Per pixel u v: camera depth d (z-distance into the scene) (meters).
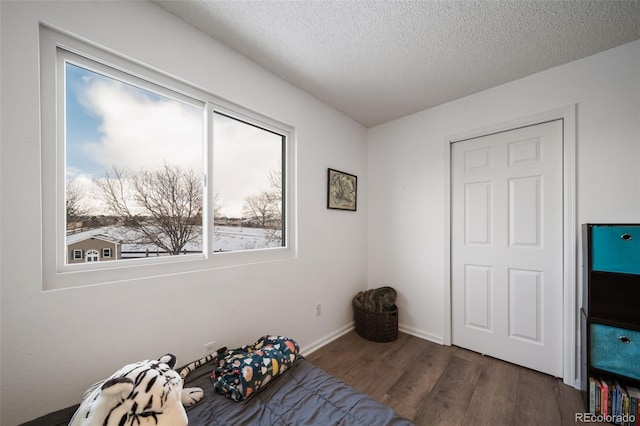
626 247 1.38
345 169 2.61
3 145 0.92
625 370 1.34
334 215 2.46
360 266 2.81
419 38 1.54
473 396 1.59
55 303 1.01
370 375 1.82
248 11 1.33
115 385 0.74
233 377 1.16
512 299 1.99
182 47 1.39
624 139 1.55
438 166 2.39
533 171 1.91
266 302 1.81
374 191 2.90
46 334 0.99
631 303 1.37
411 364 1.96
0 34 0.91
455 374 1.83
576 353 1.67
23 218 0.95
